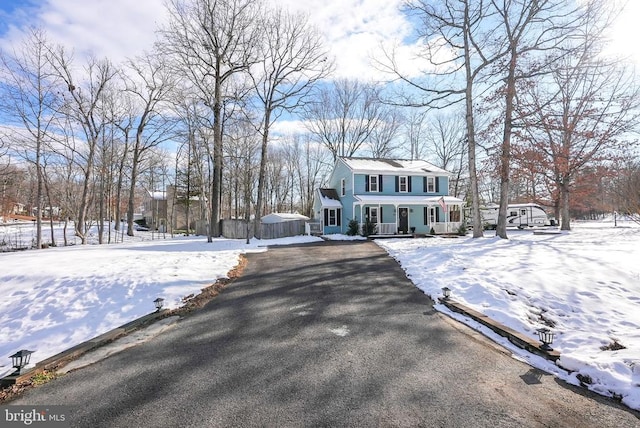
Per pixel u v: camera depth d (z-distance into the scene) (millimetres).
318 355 4363
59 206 29641
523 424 2902
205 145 21172
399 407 3164
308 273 9562
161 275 8453
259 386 3604
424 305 6539
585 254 9688
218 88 21344
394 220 24594
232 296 7406
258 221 21250
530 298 6223
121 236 25062
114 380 3873
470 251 11219
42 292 7238
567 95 20094
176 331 5449
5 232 25375
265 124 21641
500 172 16016
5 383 3807
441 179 26453
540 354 4262
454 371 3891
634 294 6102
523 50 14750
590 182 20078
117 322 5926
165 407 3264
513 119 15227
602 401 3256
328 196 26562
